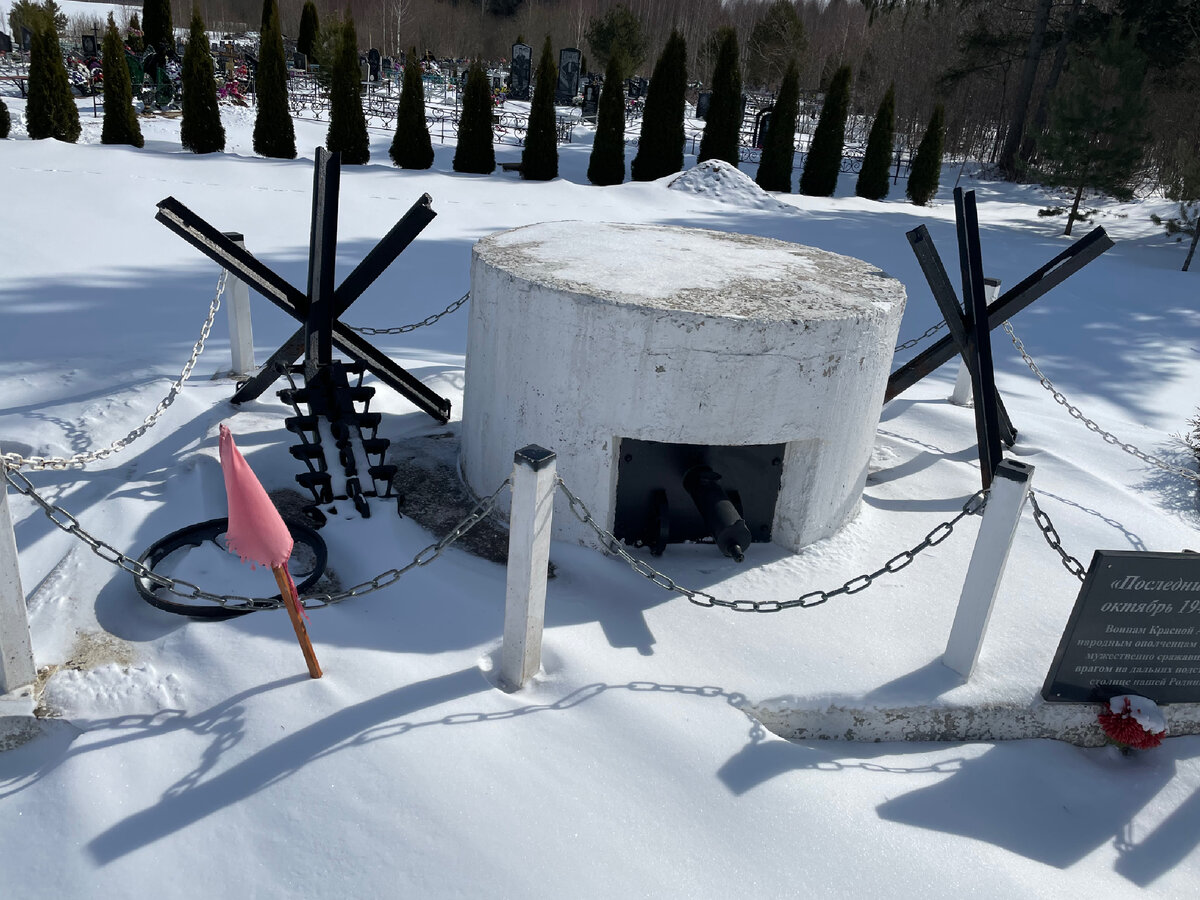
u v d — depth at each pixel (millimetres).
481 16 61344
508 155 22281
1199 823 3617
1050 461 6566
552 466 3316
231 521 3236
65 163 15102
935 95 30109
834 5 67500
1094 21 25688
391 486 5250
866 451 5070
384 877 2820
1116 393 9070
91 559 4363
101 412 6148
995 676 3979
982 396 5555
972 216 5691
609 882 2852
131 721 3354
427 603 4148
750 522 4906
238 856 2875
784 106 21125
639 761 3305
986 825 3420
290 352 6078
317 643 3775
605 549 4695
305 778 3109
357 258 12195
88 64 26984
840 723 3760
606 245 5602
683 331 4152
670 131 20281
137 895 2752
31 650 3451
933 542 3779
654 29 58562
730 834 3078
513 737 3336
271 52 17234
